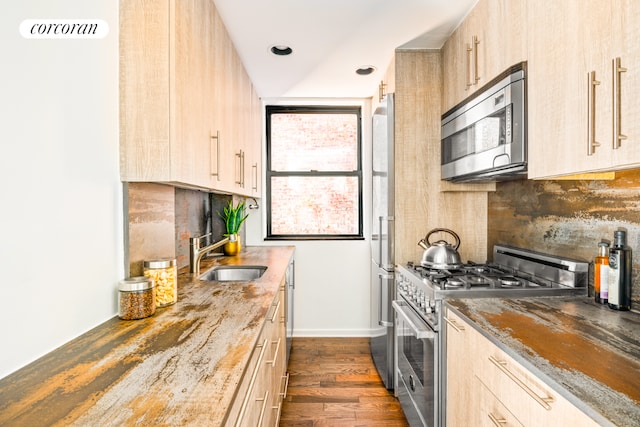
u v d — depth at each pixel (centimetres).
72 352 99
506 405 109
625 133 99
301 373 284
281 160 381
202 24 166
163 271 142
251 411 101
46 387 80
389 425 217
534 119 145
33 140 97
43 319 99
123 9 135
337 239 372
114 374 85
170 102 135
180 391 77
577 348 104
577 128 119
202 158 165
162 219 169
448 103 238
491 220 253
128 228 139
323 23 214
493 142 171
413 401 199
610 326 122
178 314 133
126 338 109
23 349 92
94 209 122
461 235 257
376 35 232
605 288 148
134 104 135
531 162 147
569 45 123
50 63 103
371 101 368
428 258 217
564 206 180
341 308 373
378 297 284
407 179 254
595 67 110
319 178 380
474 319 131
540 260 191
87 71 118
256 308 141
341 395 251
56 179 105
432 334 166
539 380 92
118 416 68
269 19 207
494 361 112
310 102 371
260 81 312
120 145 136
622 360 96
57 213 105
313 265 372
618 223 148
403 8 200
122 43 135
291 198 380
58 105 106
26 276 94
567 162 124
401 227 254
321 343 351
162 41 135
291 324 324
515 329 120
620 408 73
